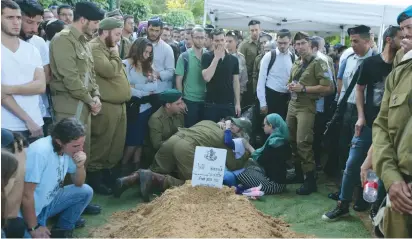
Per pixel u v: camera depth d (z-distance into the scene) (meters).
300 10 6.84
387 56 4.07
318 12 6.83
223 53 5.51
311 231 4.08
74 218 3.72
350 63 5.18
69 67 4.14
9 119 3.62
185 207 3.61
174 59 6.29
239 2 6.96
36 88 3.72
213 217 3.50
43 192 3.27
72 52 4.17
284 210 4.59
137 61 5.36
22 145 3.02
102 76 4.72
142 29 7.55
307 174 5.19
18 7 3.60
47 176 3.25
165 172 5.08
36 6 3.96
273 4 6.87
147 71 5.40
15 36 3.65
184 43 8.62
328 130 5.20
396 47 3.98
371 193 2.76
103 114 4.77
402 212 2.29
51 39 4.47
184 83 5.79
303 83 5.25
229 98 5.65
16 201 2.98
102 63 4.66
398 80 2.47
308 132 5.21
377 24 6.75
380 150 2.42
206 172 4.03
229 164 4.96
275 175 5.11
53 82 4.24
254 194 4.84
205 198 3.92
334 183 5.60
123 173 5.39
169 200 3.80
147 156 5.75
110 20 4.74
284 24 10.59
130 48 5.40
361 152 4.21
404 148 2.32
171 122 5.49
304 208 4.66
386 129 2.51
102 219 4.15
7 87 3.54
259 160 5.12
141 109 5.43
